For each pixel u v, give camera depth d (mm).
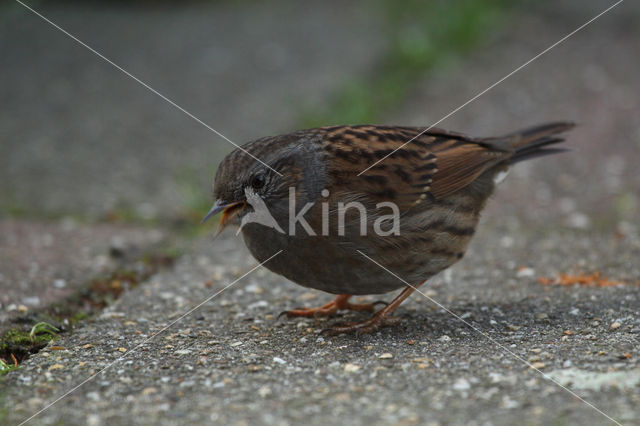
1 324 6238
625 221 9141
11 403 4738
